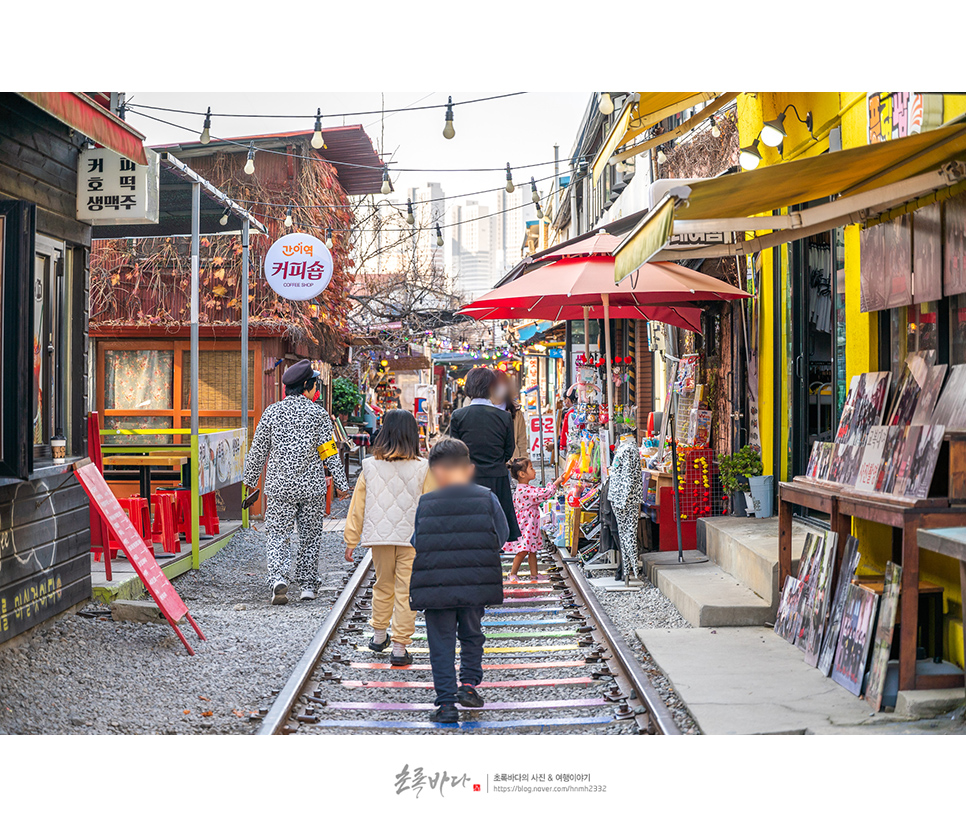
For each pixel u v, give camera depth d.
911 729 4.40
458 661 6.47
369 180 19.17
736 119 9.72
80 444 6.95
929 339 5.68
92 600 7.09
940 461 5.07
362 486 6.16
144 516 9.02
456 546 5.09
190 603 8.00
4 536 5.60
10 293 5.27
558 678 5.92
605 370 11.12
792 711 4.74
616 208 19.19
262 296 14.61
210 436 10.27
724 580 7.68
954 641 5.00
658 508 9.52
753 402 9.39
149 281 14.64
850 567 5.40
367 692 5.67
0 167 5.79
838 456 5.98
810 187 5.11
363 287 23.25
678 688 5.18
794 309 8.39
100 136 5.20
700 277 9.20
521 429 9.20
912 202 5.66
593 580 8.91
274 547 8.20
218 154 15.20
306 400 8.34
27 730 4.54
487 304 10.97
